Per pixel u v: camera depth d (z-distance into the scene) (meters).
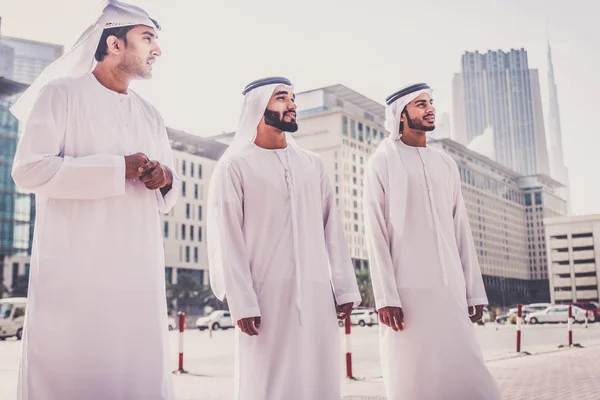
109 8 3.24
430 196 4.36
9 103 64.62
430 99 4.51
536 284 149.62
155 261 3.18
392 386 4.17
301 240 3.81
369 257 4.36
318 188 4.04
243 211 3.91
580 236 116.50
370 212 4.39
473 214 127.69
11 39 69.88
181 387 8.35
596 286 114.19
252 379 3.66
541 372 9.31
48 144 3.00
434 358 4.09
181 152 78.31
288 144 4.18
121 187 2.98
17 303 29.58
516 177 154.38
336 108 101.06
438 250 4.28
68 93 3.12
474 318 4.46
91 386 2.89
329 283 3.88
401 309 4.19
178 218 76.94
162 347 3.10
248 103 4.00
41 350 2.87
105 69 3.30
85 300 2.94
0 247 62.78
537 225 153.75
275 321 3.70
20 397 2.87
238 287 3.69
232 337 30.27
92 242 3.00
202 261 79.50
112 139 3.19
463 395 4.04
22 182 2.93
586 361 11.09
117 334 2.97
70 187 2.92
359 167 105.44
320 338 3.74
